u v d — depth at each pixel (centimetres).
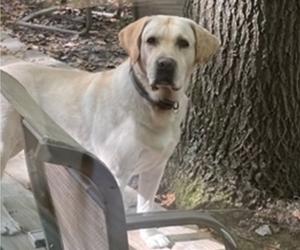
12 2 350
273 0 254
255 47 259
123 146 191
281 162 271
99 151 195
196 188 260
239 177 268
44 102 195
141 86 189
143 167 201
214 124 272
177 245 192
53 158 108
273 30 258
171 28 188
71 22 327
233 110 269
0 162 189
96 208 111
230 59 263
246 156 270
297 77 269
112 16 314
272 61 262
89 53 275
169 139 199
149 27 189
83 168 107
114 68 222
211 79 267
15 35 315
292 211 253
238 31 259
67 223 130
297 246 224
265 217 245
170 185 252
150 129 193
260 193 265
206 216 178
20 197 179
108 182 107
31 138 125
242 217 241
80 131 196
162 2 273
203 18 264
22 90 164
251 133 269
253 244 220
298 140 276
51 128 120
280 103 268
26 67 208
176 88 187
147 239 191
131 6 291
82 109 195
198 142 271
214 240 191
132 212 171
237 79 264
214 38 199
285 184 271
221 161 269
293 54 265
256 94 265
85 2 339
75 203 118
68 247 135
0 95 173
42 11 347
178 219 167
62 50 287
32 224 166
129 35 194
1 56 276
